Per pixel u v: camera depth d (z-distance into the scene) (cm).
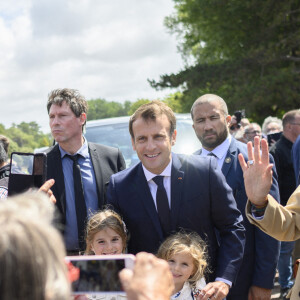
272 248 306
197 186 269
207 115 335
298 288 229
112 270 133
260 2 2311
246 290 307
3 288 82
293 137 525
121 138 521
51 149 328
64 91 318
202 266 262
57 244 88
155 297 100
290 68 2298
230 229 272
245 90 2203
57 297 86
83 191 315
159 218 270
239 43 2609
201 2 2519
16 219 86
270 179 222
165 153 260
